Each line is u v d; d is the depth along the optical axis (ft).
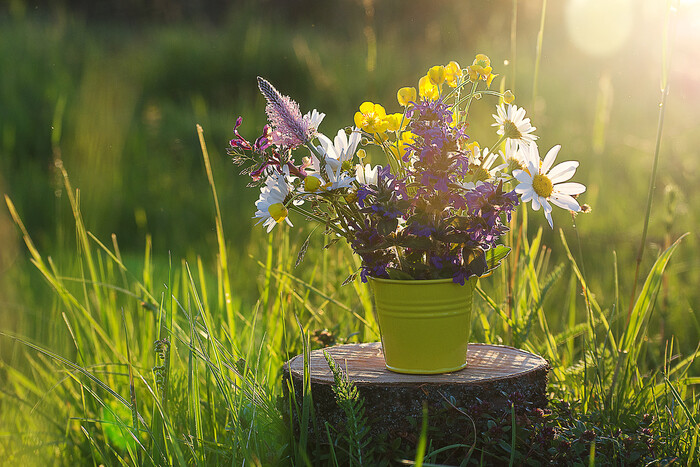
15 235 12.67
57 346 8.81
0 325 9.21
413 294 5.86
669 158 18.76
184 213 17.53
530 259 8.31
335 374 5.49
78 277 10.24
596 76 26.35
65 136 20.57
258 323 9.26
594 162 18.72
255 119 24.56
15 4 35.47
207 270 13.24
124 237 16.02
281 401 6.84
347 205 6.15
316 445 5.97
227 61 29.19
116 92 24.84
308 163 5.89
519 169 5.89
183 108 26.35
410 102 6.07
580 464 5.50
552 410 6.50
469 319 6.19
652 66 24.97
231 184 19.83
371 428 5.87
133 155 20.67
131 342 8.71
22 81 24.59
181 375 7.38
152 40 32.81
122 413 7.43
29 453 6.88
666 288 8.81
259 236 14.65
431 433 5.76
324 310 9.95
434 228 5.65
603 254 14.21
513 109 5.91
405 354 6.07
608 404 6.96
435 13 33.55
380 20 34.01
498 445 5.76
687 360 7.93
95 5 40.34
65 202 15.85
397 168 6.46
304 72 28.66
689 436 6.46
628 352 7.23
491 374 6.03
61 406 7.84
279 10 38.81
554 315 11.46
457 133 5.63
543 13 8.24
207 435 6.83
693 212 15.49
